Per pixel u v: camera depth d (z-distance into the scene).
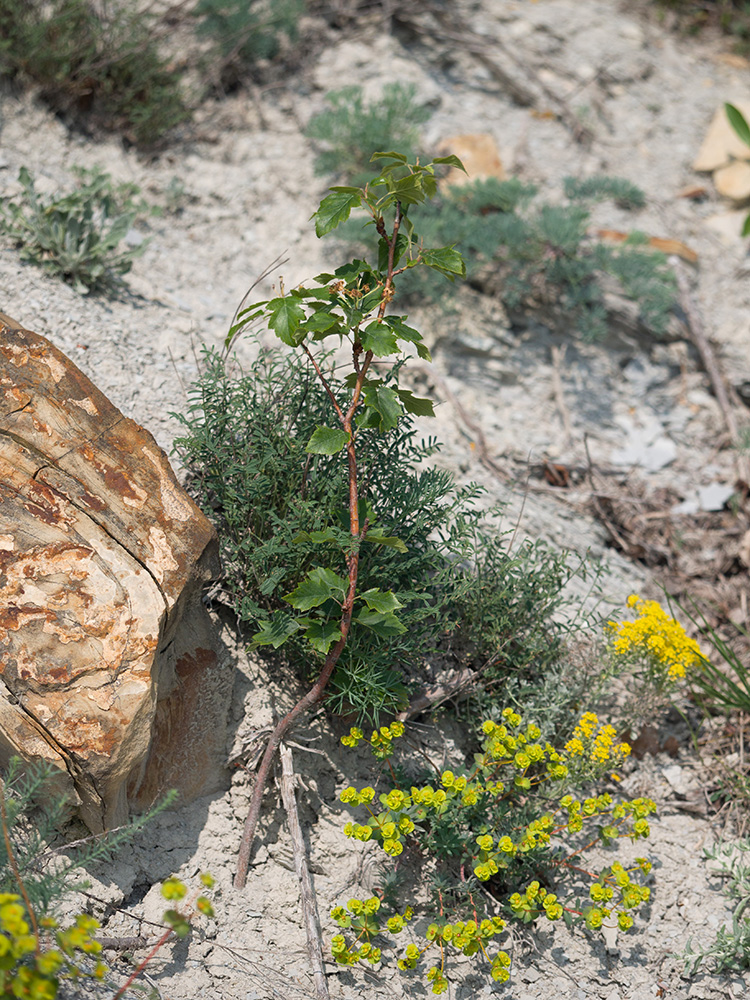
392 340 2.65
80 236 4.17
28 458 2.80
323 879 3.04
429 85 6.16
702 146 6.39
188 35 5.77
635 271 5.15
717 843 3.45
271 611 3.29
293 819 2.96
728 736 3.81
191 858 2.96
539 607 3.60
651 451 5.07
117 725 2.60
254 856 3.03
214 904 2.89
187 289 4.61
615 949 3.09
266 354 3.48
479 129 6.05
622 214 5.85
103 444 2.88
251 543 3.18
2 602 2.62
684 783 3.66
